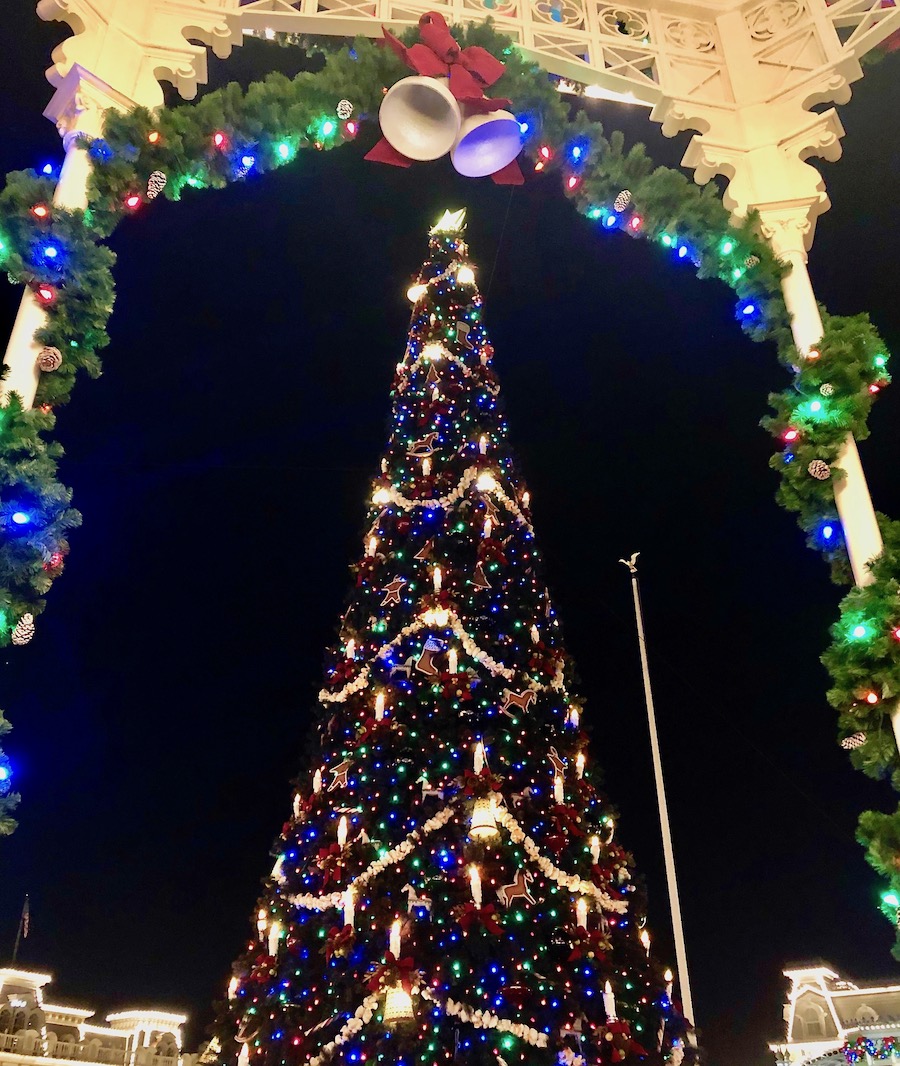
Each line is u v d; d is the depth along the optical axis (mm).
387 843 4141
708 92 4793
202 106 4051
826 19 4664
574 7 4934
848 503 3535
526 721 4602
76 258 3387
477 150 4316
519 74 4453
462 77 4211
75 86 3930
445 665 4586
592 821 4969
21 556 2863
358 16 4555
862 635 3076
